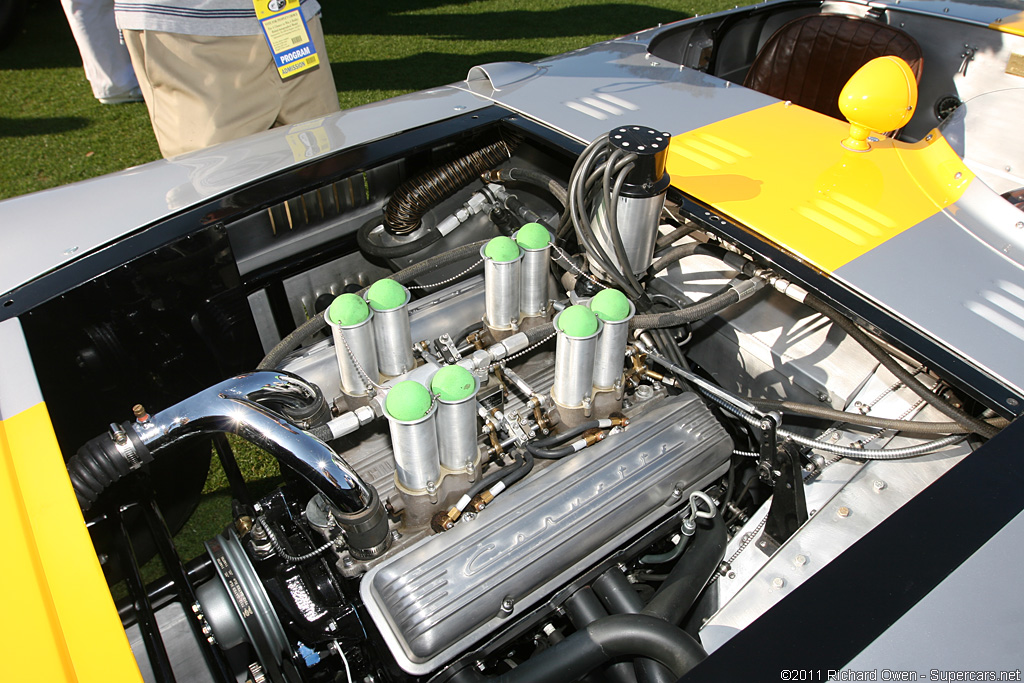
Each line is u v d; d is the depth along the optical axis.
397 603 1.07
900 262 1.36
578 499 1.20
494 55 6.11
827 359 1.53
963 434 1.25
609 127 1.82
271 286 1.77
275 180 1.61
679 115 1.91
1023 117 1.89
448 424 1.10
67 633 0.90
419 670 1.05
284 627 1.29
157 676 1.14
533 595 1.15
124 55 5.12
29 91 5.49
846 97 1.67
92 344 1.34
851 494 1.31
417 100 2.03
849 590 0.90
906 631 0.87
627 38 2.50
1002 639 0.87
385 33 6.65
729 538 1.46
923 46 2.47
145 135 4.80
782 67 2.68
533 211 1.90
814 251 1.39
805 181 1.61
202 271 1.48
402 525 1.19
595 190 1.48
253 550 1.30
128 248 1.38
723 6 7.58
